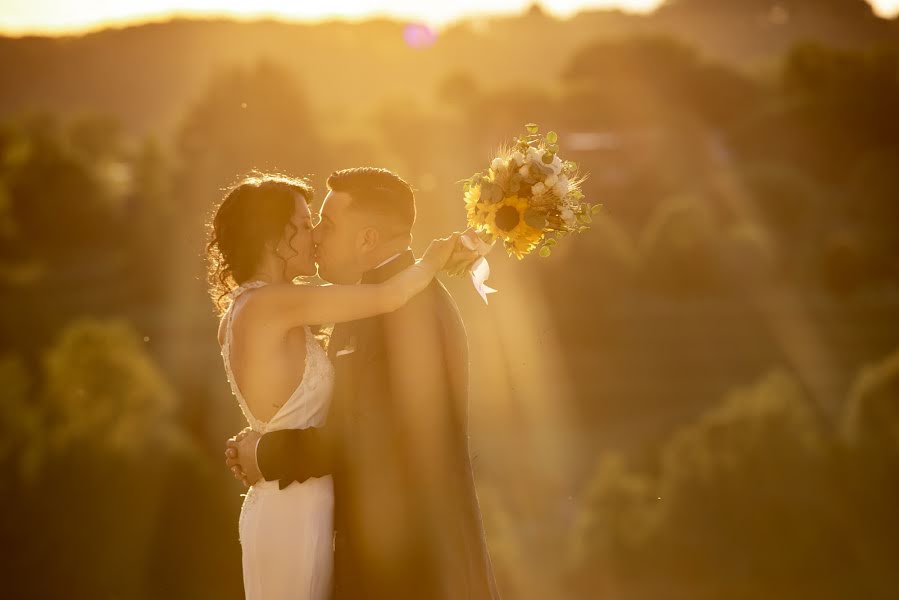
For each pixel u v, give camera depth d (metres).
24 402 47.62
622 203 174.88
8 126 146.75
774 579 45.34
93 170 147.12
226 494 45.25
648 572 47.41
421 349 5.72
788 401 49.50
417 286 5.73
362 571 5.68
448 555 5.59
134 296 121.81
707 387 100.38
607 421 92.12
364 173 5.91
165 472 44.91
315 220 6.20
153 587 42.56
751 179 165.75
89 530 42.81
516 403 87.75
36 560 42.00
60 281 125.88
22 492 42.97
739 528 46.34
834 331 113.94
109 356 50.41
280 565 5.68
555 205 5.94
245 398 5.77
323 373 5.84
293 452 5.59
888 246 143.62
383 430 5.68
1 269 123.50
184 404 77.25
